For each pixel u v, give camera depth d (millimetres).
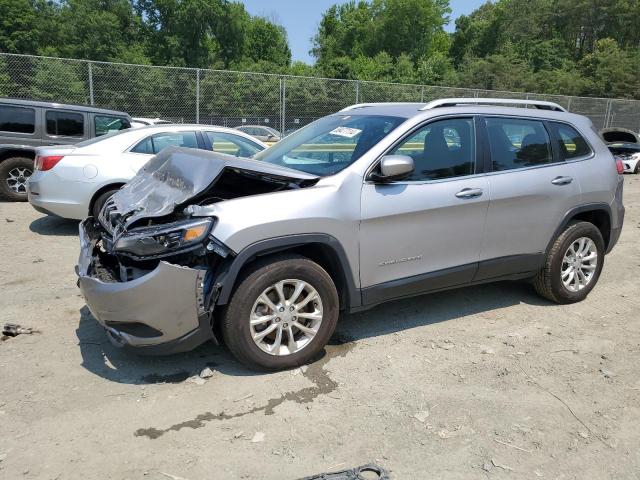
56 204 6867
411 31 64312
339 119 4691
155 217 3479
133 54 45031
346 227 3686
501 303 5039
